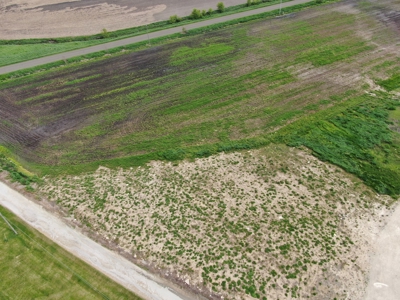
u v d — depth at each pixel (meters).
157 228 18.47
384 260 16.83
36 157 23.78
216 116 26.70
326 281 15.97
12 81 32.41
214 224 18.55
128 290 16.09
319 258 16.86
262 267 16.50
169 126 25.95
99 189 20.97
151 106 28.19
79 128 26.25
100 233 18.42
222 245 17.50
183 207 19.58
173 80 31.31
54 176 22.20
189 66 33.25
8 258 17.53
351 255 17.02
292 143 23.77
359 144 23.42
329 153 22.84
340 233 18.03
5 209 20.05
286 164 22.28
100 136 25.36
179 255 17.14
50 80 32.41
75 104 28.94
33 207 20.06
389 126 24.92
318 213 19.05
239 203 19.72
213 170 22.06
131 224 18.75
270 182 21.06
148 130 25.69
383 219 18.77
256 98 28.42
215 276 16.22
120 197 20.36
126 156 23.53
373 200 19.78
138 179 21.64
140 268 16.81
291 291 15.60
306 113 26.48
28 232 18.73
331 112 26.38
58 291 16.16
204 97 28.89
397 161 22.08
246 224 18.48
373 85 29.38
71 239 18.30
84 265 17.12
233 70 32.22
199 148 23.77
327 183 20.84
